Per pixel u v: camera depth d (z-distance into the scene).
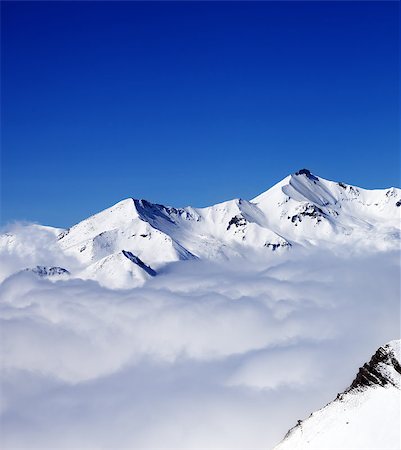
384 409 107.62
